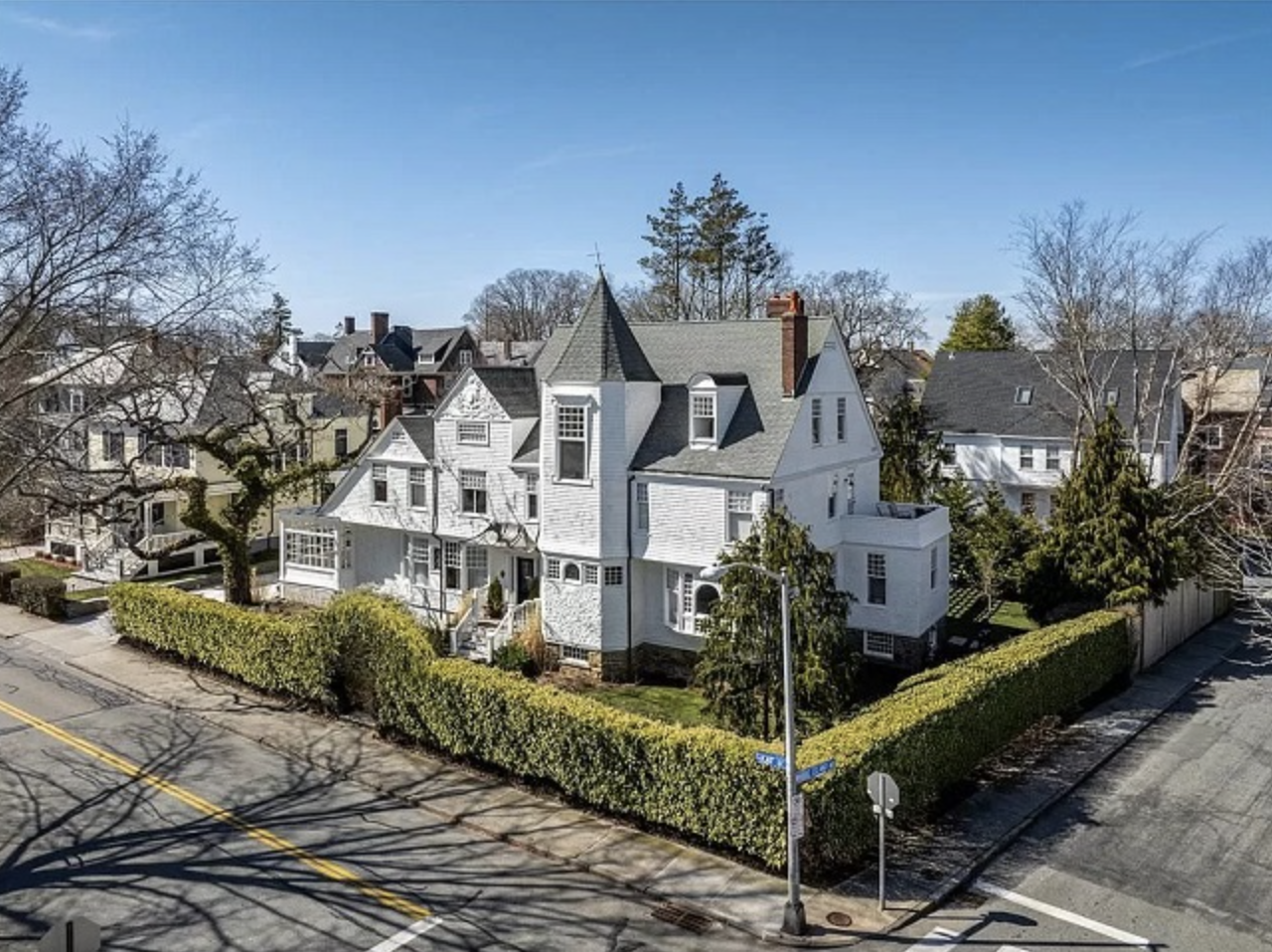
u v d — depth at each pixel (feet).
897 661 99.19
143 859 59.57
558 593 97.91
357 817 65.87
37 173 81.41
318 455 169.07
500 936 50.78
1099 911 52.95
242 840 62.28
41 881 56.65
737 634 67.51
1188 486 109.50
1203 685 95.25
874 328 245.65
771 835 56.80
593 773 65.72
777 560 67.21
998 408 184.34
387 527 117.50
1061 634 86.07
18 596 126.21
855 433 107.14
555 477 97.14
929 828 62.85
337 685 86.12
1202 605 116.78
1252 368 197.47
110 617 117.50
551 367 113.19
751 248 237.66
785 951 49.14
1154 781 71.20
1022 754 75.66
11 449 92.17
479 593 109.91
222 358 107.86
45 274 86.07
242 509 118.21
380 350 264.11
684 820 61.16
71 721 84.79
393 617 81.56
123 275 86.99
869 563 100.42
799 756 56.90
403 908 53.72
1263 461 126.31
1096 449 102.37
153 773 73.31
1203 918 52.24
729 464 90.38
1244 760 75.31
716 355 101.96
